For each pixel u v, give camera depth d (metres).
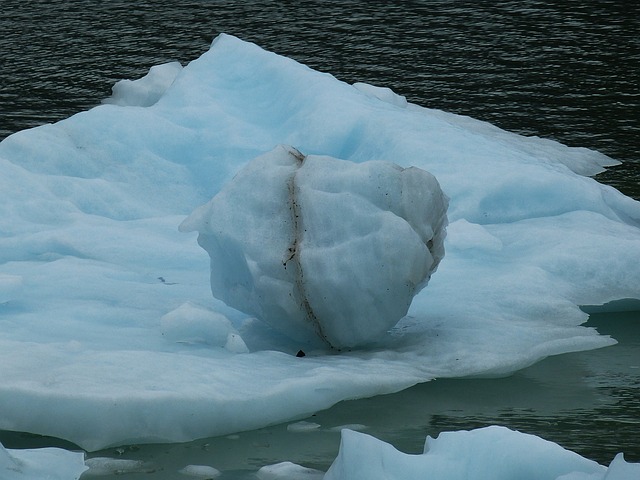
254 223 20.23
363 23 54.41
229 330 20.42
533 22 54.25
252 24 54.41
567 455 14.52
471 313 22.20
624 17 55.12
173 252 25.30
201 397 17.69
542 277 23.73
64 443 17.56
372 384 19.08
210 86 32.19
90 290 22.78
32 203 26.64
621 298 23.39
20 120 38.34
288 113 30.78
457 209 26.94
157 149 29.94
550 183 27.25
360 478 14.44
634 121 38.41
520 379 20.00
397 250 19.38
